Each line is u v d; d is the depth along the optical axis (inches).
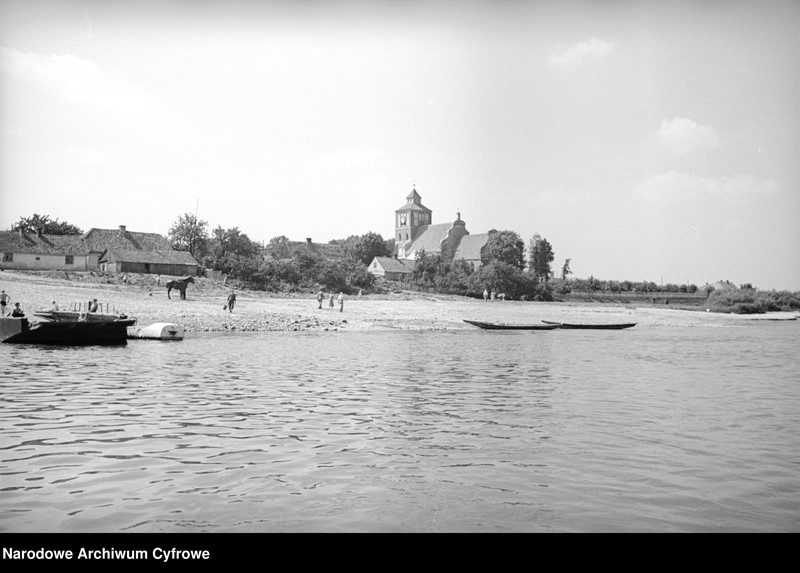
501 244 5836.6
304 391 821.9
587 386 920.3
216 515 370.6
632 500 409.7
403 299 3809.1
